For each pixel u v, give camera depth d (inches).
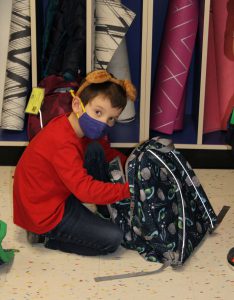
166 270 65.8
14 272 65.2
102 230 68.0
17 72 97.3
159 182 67.8
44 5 104.1
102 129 64.9
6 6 98.8
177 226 68.1
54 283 62.9
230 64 100.4
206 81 102.4
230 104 102.0
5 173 96.3
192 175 71.9
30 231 70.1
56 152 64.8
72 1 94.3
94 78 63.9
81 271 65.7
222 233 75.4
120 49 101.2
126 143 96.8
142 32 91.7
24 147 98.7
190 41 98.3
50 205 67.4
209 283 63.0
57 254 70.0
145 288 61.9
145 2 90.4
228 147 97.7
